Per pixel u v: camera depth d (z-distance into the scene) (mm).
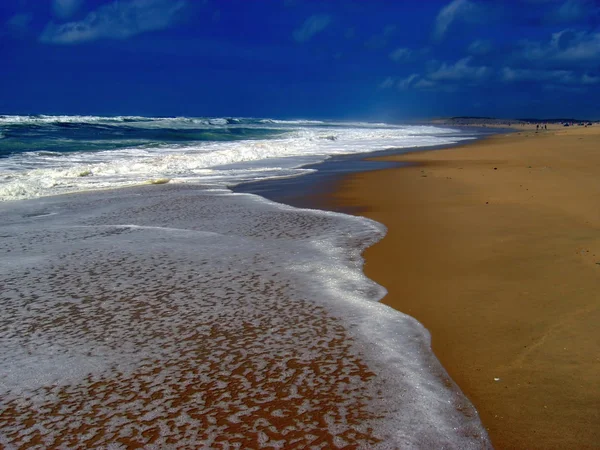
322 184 13148
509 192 10859
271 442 2979
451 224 8188
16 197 11398
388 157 20922
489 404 3344
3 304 5086
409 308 4953
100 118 54719
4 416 3285
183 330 4469
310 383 3602
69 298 5238
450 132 50875
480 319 4609
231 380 3650
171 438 3037
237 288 5484
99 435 3080
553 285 5293
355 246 7105
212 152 20391
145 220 8914
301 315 4781
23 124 35594
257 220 8820
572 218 8156
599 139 29812
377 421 3166
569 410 3238
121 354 4055
